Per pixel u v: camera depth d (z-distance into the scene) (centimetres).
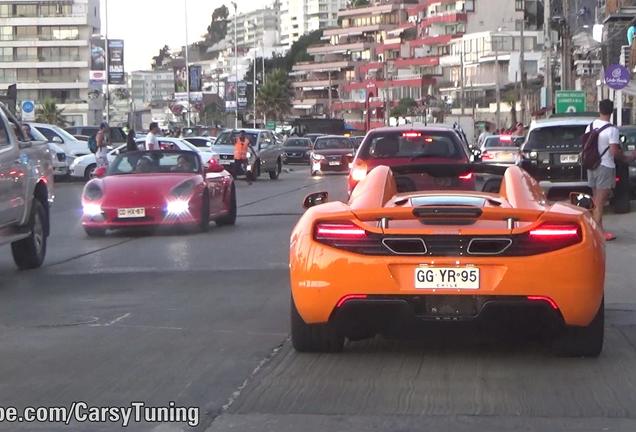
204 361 753
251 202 2548
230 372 716
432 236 680
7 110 1252
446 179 884
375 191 753
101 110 10606
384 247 686
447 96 11281
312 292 698
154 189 1678
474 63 11100
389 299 683
